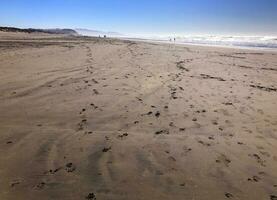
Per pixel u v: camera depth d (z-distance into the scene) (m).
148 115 8.33
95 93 10.17
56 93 9.95
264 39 71.44
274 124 8.21
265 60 24.34
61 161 5.65
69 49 22.53
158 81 12.52
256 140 7.06
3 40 29.06
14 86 10.40
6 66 13.67
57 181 4.98
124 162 5.71
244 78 14.83
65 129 7.14
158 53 24.16
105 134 6.94
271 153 6.41
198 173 5.44
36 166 5.43
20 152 5.93
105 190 4.79
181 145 6.55
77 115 8.09
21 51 19.23
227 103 9.93
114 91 10.54
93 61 16.86
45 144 6.32
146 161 5.78
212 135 7.20
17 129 7.00
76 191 4.73
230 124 8.02
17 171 5.24
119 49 25.02
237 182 5.20
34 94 9.70
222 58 23.97
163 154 6.09
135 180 5.11
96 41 36.56
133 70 14.74
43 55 18.02
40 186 4.83
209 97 10.53
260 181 5.27
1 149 6.01
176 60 20.08
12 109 8.24
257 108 9.60
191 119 8.20
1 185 4.81
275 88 12.88
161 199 4.62
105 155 5.95
